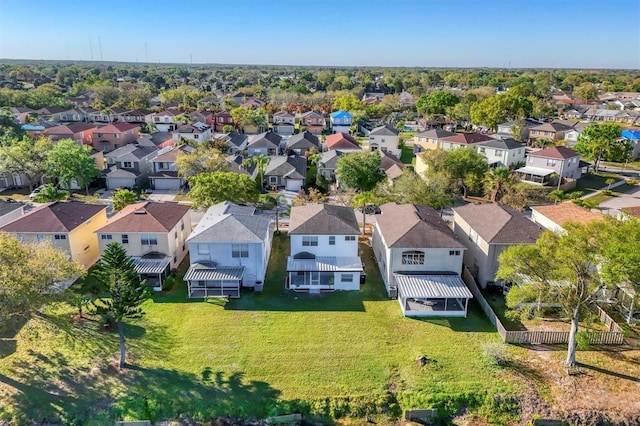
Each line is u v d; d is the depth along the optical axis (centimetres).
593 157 8056
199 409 2619
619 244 2439
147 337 3203
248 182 5372
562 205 4900
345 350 3086
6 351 3067
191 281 3722
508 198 5947
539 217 4766
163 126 12412
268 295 3819
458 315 3522
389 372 2888
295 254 4097
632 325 3394
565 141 9656
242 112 12269
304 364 2945
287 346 3120
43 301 2619
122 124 9731
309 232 4019
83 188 7075
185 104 15388
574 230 2725
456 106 12650
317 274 3875
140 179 7294
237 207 4641
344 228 4069
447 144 8631
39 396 2675
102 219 4653
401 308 3609
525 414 2631
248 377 2831
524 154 8238
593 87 18162
